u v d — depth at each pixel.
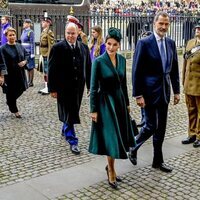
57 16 14.99
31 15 14.76
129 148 5.36
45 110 8.84
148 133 5.55
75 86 6.31
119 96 5.00
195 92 6.44
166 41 5.43
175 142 6.79
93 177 5.39
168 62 5.39
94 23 15.91
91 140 5.04
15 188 5.06
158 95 5.38
